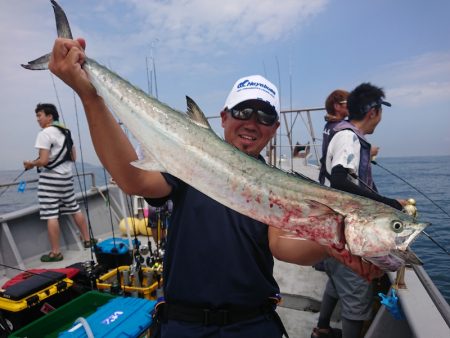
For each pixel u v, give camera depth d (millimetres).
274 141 6820
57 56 1518
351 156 2770
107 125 1573
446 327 1845
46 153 4918
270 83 2090
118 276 3355
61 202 5293
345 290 2709
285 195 1667
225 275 1647
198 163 1742
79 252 5586
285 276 3990
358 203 1631
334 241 1608
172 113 1843
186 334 1615
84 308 2918
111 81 1873
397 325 2377
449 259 6348
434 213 9914
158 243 4430
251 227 1716
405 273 2539
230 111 2049
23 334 2496
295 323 3266
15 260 4906
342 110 3453
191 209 1747
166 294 1732
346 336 2732
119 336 2342
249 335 1625
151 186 1712
